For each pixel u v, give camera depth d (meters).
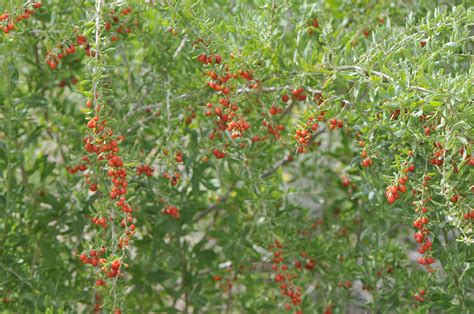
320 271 1.50
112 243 1.18
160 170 1.38
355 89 1.24
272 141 1.42
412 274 1.41
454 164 1.16
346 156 1.54
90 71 1.19
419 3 1.42
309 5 1.36
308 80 1.30
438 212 1.24
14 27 1.26
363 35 1.41
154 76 1.46
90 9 1.27
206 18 1.27
